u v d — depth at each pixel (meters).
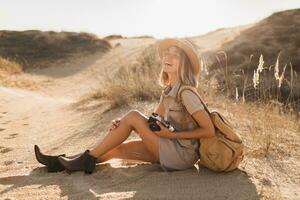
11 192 4.27
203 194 3.97
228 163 4.37
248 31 26.05
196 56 4.36
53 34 38.38
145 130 4.49
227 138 4.37
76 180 4.48
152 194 3.99
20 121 10.21
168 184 4.22
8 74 26.08
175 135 4.38
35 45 35.84
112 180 4.43
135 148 4.75
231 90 9.91
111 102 9.92
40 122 9.81
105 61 31.91
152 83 9.91
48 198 4.04
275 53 21.70
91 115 9.42
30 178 4.66
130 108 8.91
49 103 14.06
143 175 4.48
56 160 4.80
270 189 4.12
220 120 4.32
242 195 3.94
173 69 4.40
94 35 38.50
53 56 33.84
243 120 6.90
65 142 7.33
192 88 4.34
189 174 4.44
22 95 16.75
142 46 36.62
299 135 6.21
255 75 5.82
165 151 4.46
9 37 37.25
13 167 5.38
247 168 4.67
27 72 28.86
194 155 4.52
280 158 5.08
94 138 7.31
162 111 4.71
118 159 5.25
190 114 4.32
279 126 6.62
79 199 3.99
